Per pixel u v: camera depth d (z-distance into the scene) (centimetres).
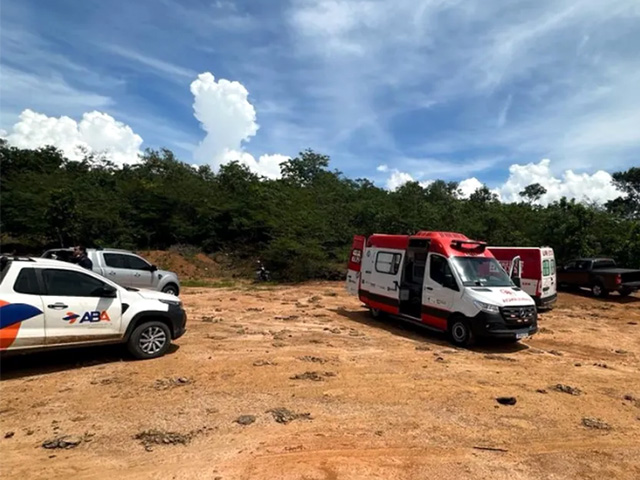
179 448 434
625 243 2358
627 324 1320
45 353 773
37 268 667
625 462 438
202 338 935
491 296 959
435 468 407
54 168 3906
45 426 480
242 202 3191
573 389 661
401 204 3030
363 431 487
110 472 386
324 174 4209
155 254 2745
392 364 782
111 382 631
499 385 679
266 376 677
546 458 440
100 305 708
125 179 3700
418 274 1235
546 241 2577
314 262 2416
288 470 394
